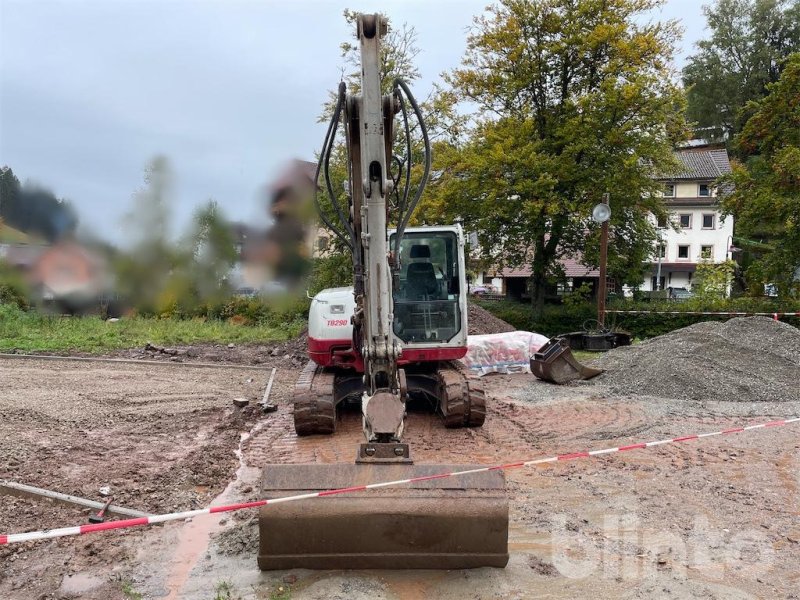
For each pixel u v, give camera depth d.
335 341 8.17
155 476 6.28
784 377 10.77
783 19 47.56
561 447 7.35
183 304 21.38
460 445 7.42
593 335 16.75
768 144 21.67
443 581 4.07
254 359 15.34
